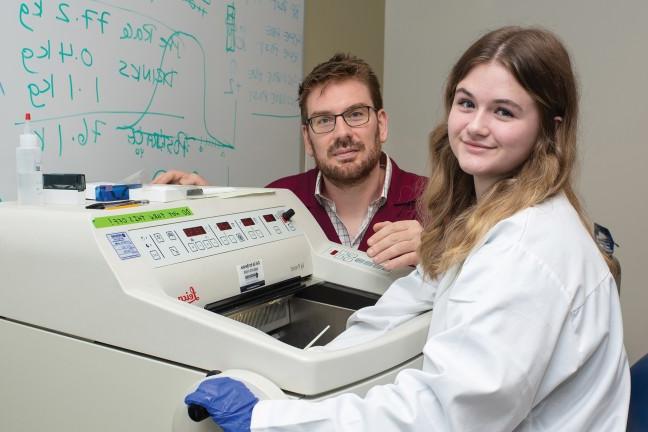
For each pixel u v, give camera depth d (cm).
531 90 67
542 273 60
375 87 137
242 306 86
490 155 70
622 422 70
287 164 194
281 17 182
